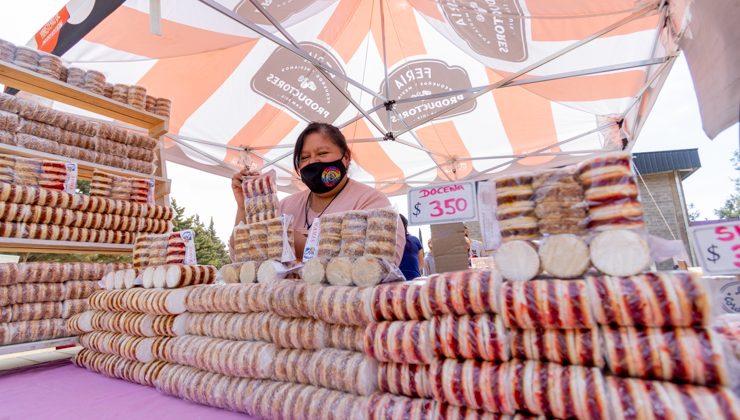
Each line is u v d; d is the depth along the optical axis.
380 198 1.73
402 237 1.51
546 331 0.77
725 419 0.59
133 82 3.74
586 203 0.81
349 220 1.19
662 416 0.62
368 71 4.61
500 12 2.74
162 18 2.65
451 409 0.84
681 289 0.66
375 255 1.11
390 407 0.90
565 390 0.70
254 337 1.23
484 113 4.95
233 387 1.20
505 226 0.89
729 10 0.96
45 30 2.61
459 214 1.13
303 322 1.13
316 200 1.86
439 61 4.32
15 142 2.11
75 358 2.00
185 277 1.56
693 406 0.61
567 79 3.59
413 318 0.95
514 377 0.76
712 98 1.12
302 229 1.80
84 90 2.42
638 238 0.72
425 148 5.73
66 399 1.41
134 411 1.25
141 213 2.43
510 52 3.38
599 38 3.09
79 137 2.39
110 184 2.38
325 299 1.07
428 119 4.33
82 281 2.24
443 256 1.26
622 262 0.73
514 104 4.75
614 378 0.70
